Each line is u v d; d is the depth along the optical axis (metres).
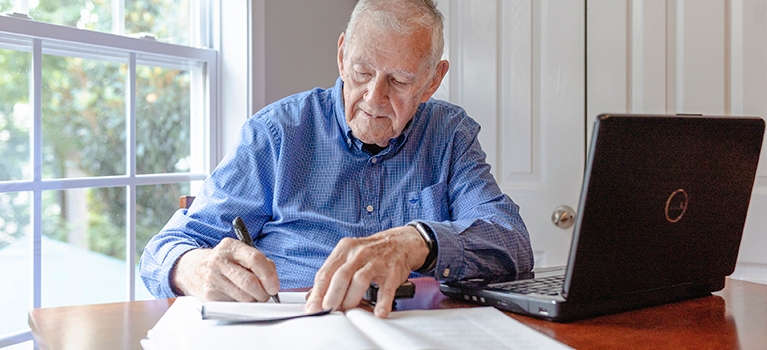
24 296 1.53
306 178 1.41
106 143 1.71
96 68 1.68
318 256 1.33
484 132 2.16
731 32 1.87
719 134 0.85
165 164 1.86
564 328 0.80
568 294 0.81
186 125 1.92
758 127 0.90
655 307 0.92
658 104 1.96
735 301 0.96
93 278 1.68
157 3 1.84
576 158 2.05
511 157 2.13
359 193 1.41
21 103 1.51
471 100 2.17
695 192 0.86
